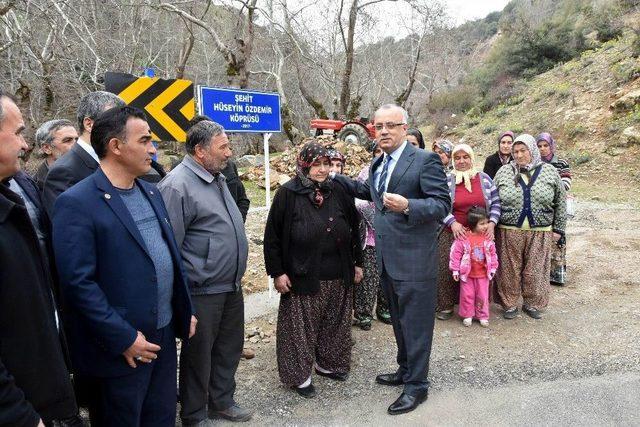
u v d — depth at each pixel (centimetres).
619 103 1373
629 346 366
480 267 410
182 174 257
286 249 302
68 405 176
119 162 200
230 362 284
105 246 192
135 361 198
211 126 258
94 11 1345
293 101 2970
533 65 2233
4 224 158
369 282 402
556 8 3419
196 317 260
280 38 2003
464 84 2922
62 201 188
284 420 282
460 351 369
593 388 308
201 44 2648
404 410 287
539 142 500
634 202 968
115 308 194
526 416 280
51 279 224
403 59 3172
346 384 325
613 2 2084
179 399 299
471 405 294
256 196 947
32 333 162
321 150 299
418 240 284
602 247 655
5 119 161
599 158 1273
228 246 264
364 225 396
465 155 416
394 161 291
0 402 138
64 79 1366
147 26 1806
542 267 420
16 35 1181
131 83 356
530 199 411
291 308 308
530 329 407
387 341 390
